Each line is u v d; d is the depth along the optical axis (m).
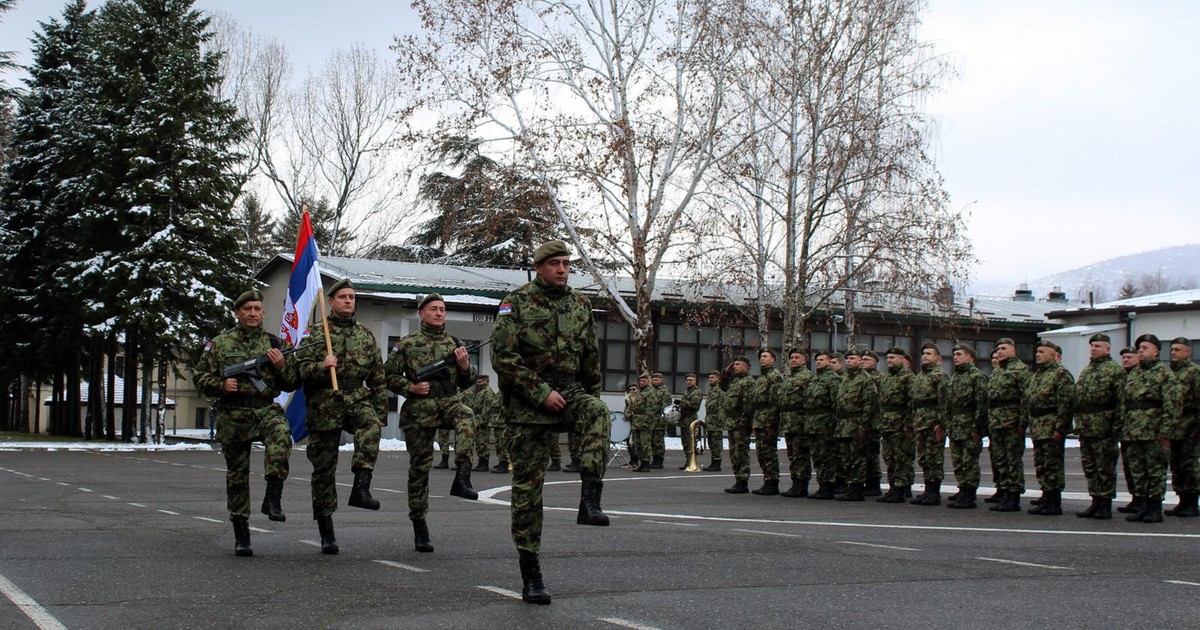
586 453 6.94
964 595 7.19
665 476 22.67
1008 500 15.01
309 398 9.15
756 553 9.25
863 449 16.86
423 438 9.51
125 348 36.38
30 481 17.66
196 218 34.28
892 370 16.44
